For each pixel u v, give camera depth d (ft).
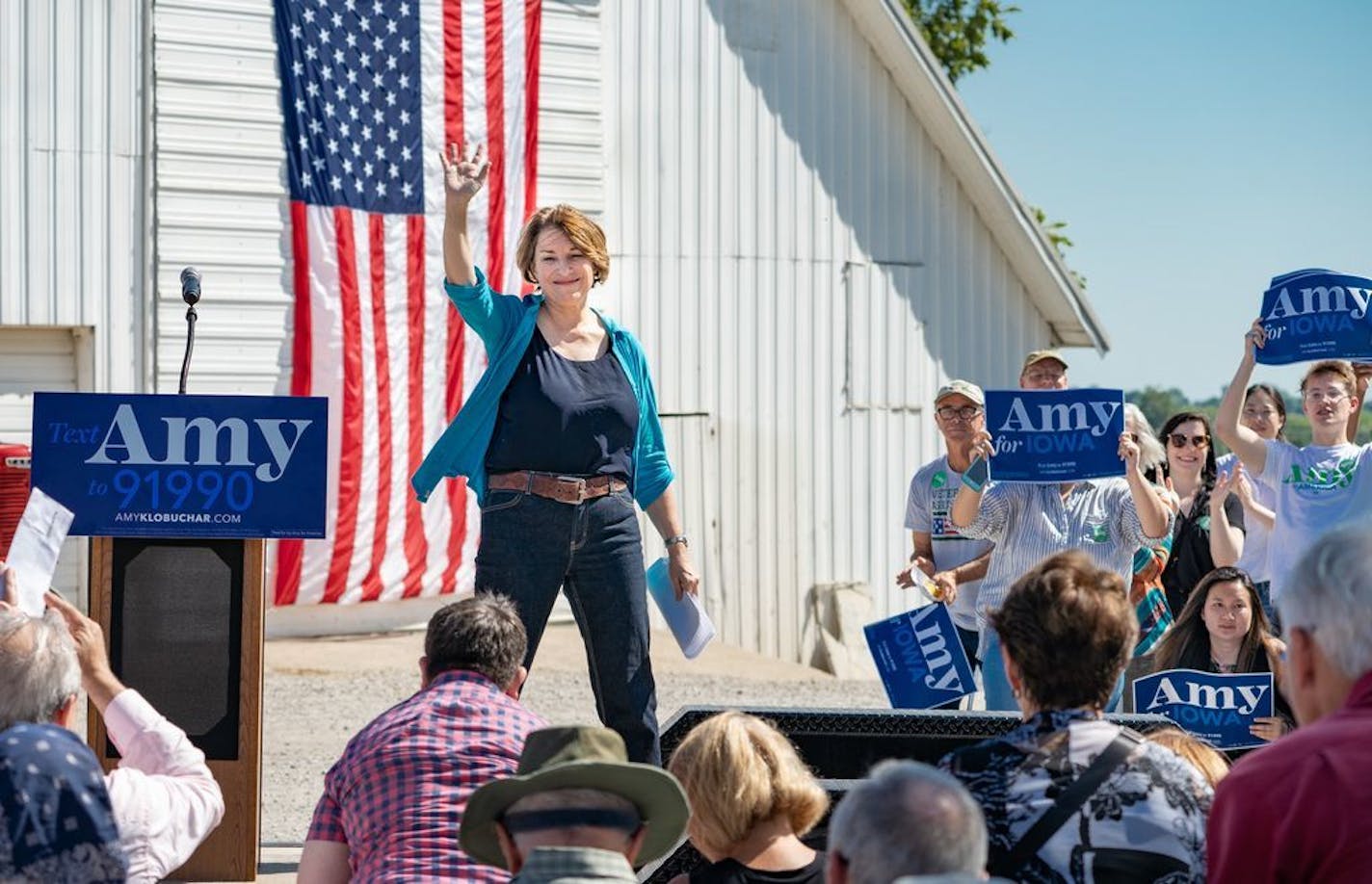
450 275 23.24
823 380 65.87
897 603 67.36
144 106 53.72
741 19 64.08
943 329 68.49
